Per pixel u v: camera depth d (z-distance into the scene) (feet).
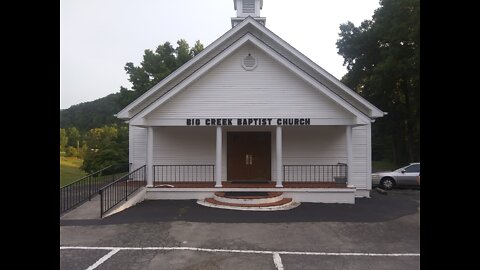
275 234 31.48
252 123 47.50
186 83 46.37
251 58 47.96
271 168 54.54
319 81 50.75
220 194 45.80
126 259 24.90
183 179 54.34
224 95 47.78
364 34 125.29
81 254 25.88
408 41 100.58
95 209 39.99
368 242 29.50
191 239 29.71
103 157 97.04
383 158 155.02
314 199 47.14
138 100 51.49
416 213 40.88
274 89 47.80
